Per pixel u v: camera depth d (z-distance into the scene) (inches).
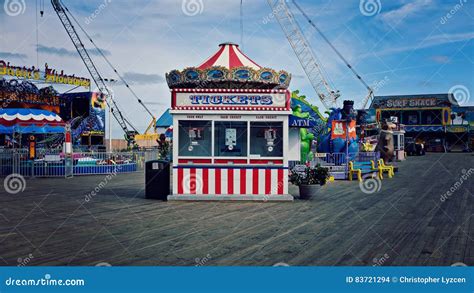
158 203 461.4
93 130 1685.5
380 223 353.7
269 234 310.7
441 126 2459.4
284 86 540.7
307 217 380.2
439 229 330.3
